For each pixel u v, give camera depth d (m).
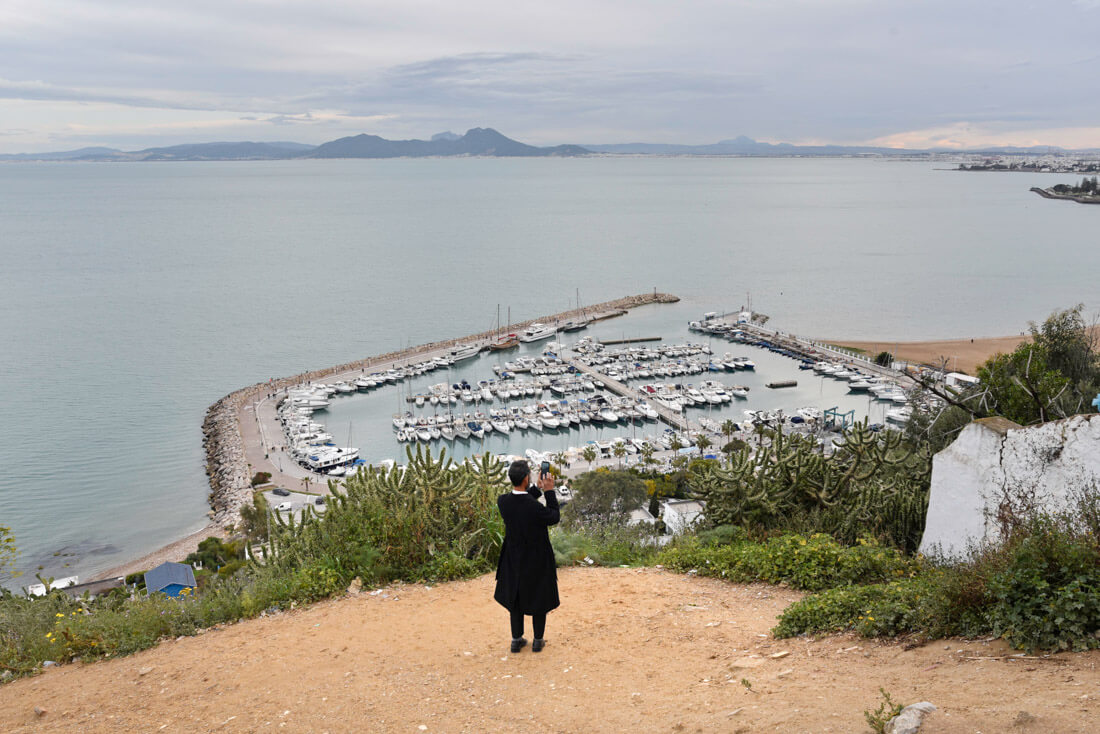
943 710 4.61
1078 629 5.38
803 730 4.79
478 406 98.00
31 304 148.62
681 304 153.00
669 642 7.62
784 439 14.41
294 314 144.50
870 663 6.14
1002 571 6.32
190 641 8.84
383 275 185.88
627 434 88.06
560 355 119.38
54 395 95.69
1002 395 18.09
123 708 6.91
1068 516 7.26
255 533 48.25
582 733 5.49
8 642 9.21
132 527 59.88
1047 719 4.19
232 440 79.69
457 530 11.07
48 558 54.22
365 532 10.65
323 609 9.41
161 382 102.19
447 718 6.03
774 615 8.59
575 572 11.14
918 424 19.19
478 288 170.12
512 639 7.59
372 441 85.38
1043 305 132.25
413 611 9.03
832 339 118.81
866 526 12.46
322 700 6.59
